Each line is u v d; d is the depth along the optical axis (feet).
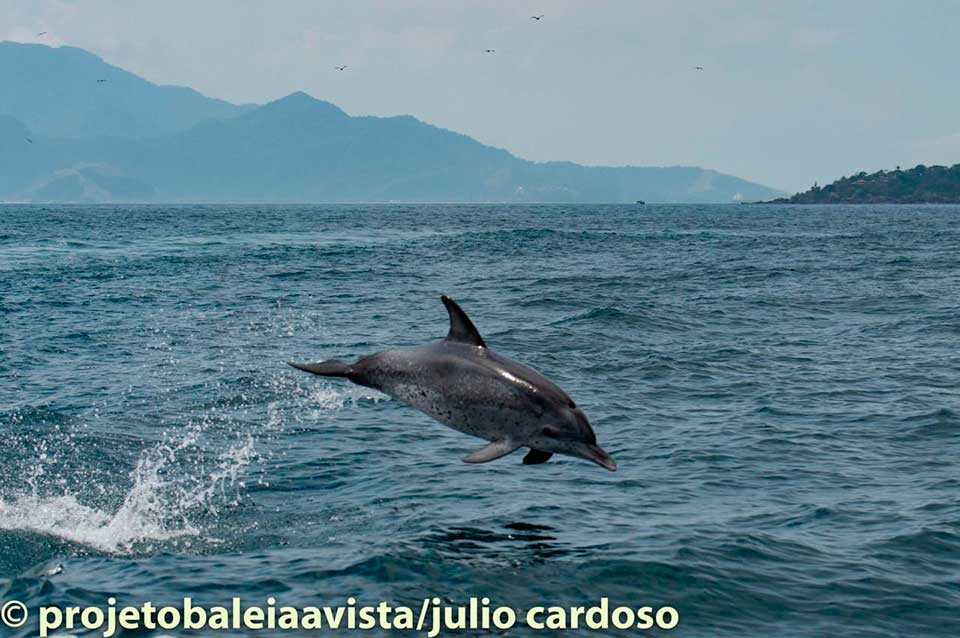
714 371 166.81
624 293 297.12
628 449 114.93
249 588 72.79
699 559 77.61
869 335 212.84
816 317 244.63
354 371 74.33
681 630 65.98
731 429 124.88
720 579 73.92
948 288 315.58
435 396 71.56
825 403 140.46
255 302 273.95
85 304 264.52
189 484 102.12
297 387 152.66
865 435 121.70
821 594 71.82
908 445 116.98
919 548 80.74
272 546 83.05
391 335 213.87
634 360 176.65
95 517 91.71
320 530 86.84
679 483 100.99
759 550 79.87
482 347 72.79
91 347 193.98
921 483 100.73
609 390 150.92
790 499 95.35
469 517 88.94
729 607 69.51
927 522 87.04
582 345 194.29
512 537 83.20
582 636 64.80
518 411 69.46
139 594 71.77
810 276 362.74
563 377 161.38
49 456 111.65
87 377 161.68
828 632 65.92
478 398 70.28
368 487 99.81
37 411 132.05
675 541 81.82
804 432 122.93
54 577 75.61
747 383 156.25
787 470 106.01
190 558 80.02
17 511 92.68
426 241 609.83
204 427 126.62
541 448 69.67
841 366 172.76
